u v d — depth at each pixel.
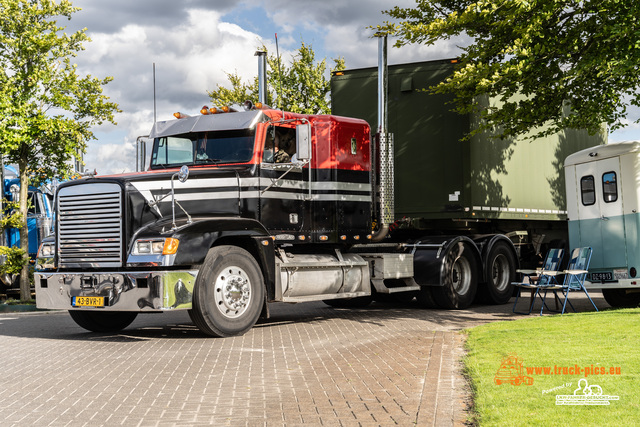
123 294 9.99
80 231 10.60
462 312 13.65
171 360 8.59
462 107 14.07
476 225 15.72
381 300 16.38
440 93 14.61
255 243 10.93
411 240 14.59
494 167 15.44
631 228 13.38
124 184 10.30
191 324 12.62
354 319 12.70
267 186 11.30
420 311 13.92
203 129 11.47
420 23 15.09
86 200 10.56
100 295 10.17
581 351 7.72
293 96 27.64
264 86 16.12
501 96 15.48
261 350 9.21
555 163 17.81
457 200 14.64
